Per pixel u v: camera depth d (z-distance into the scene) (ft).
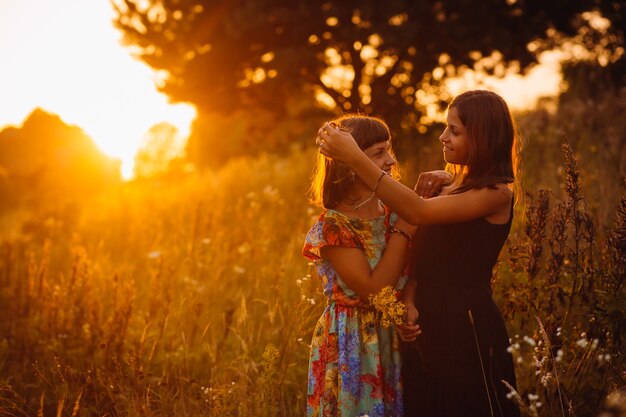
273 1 52.42
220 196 31.35
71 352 13.53
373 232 8.68
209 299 16.12
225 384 11.43
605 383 9.53
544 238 10.96
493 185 8.30
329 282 8.85
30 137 93.20
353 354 8.55
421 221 8.11
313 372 8.95
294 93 64.39
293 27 53.88
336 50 57.36
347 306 8.67
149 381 12.17
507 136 8.59
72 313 15.01
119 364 11.80
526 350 11.45
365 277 8.38
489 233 8.38
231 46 57.52
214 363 12.48
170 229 27.55
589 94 30.27
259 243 19.16
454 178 9.47
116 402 11.17
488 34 50.26
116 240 27.32
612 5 48.91
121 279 19.16
